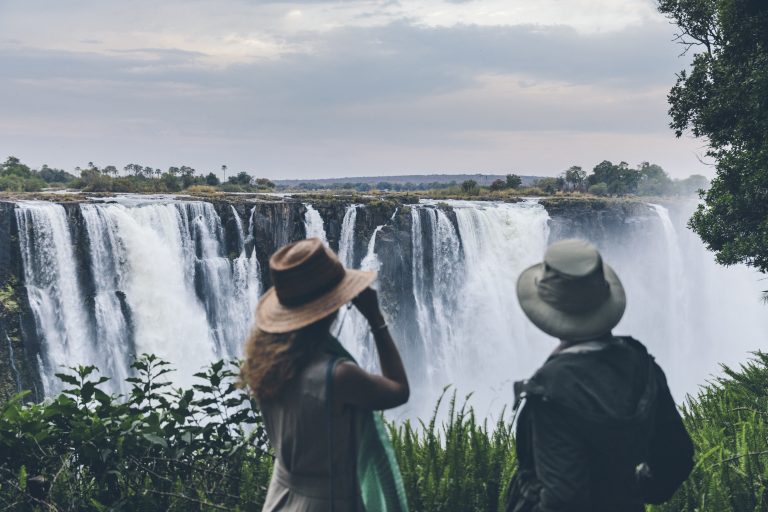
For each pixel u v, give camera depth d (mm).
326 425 2438
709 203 17391
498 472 3615
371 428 2533
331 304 2475
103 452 3893
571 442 2352
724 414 5707
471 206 54125
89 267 38562
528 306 2596
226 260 43031
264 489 3879
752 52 16109
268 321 2531
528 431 2553
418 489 3535
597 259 2508
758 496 3834
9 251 36656
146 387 4254
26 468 4043
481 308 50344
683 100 17453
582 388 2383
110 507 3814
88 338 38281
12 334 35844
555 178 109438
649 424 2447
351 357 2592
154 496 3955
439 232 49656
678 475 2646
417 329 48438
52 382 37062
